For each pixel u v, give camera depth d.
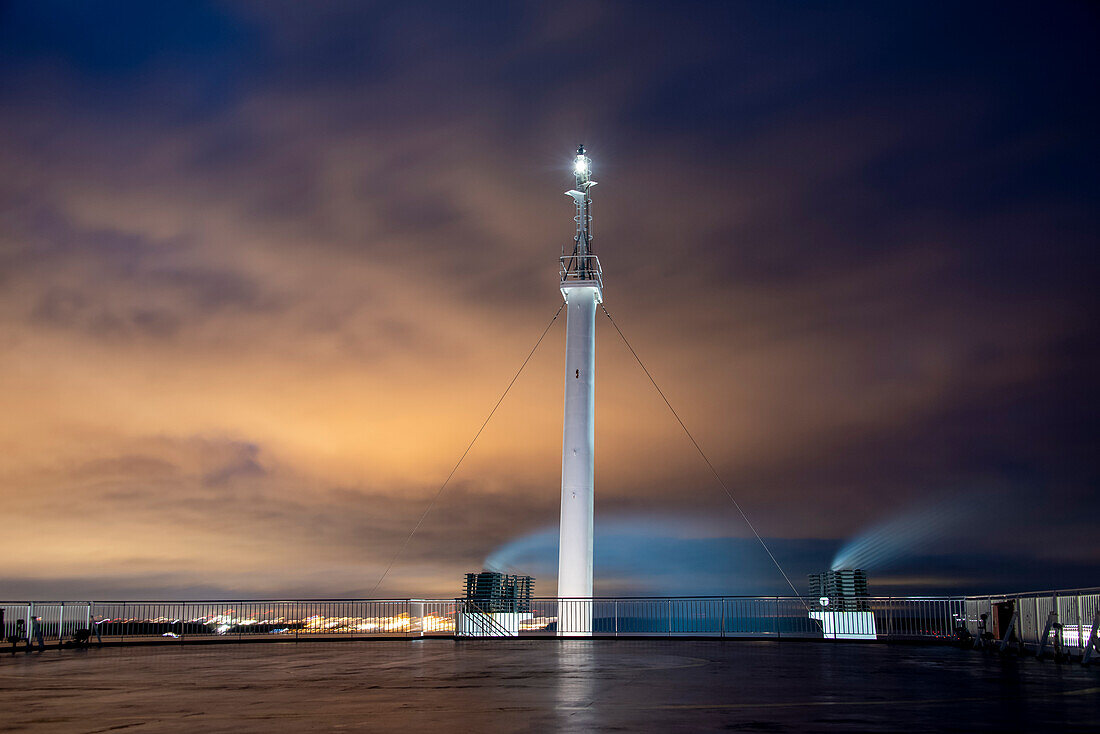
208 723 12.64
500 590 44.81
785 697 15.69
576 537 52.75
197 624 41.00
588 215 58.91
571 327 56.34
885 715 13.20
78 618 37.47
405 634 42.22
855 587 39.25
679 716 13.08
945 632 36.62
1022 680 19.31
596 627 43.91
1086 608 25.34
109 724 12.60
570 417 54.72
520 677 20.12
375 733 11.53
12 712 14.09
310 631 42.12
